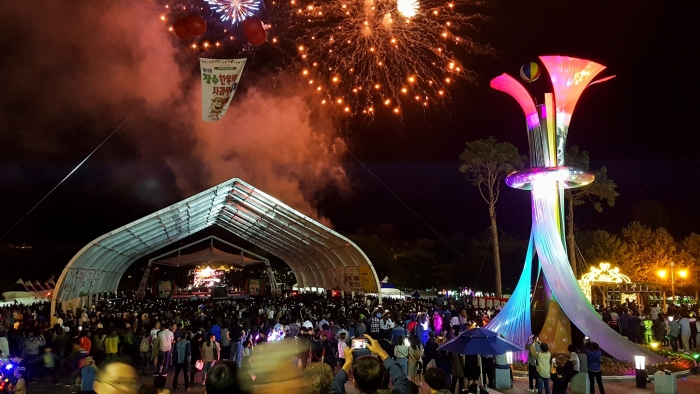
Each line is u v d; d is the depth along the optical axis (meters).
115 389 5.46
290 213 35.50
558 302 19.47
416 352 16.00
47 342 17.84
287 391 4.50
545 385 13.88
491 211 42.84
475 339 11.91
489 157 41.12
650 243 52.59
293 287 70.06
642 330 23.27
